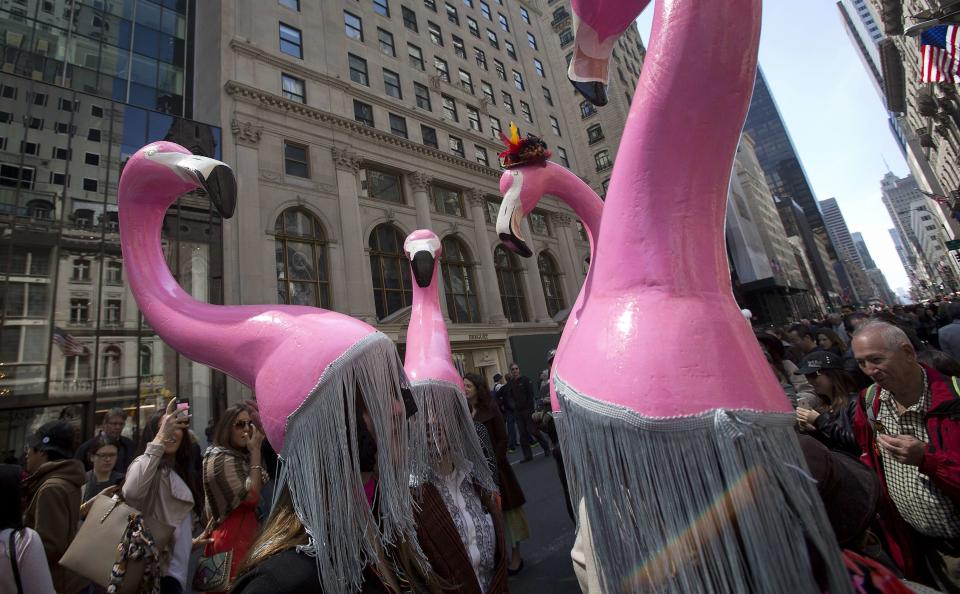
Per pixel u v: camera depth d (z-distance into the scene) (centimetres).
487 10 2502
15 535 178
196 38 1486
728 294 86
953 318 573
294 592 90
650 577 71
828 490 86
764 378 76
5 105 1006
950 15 935
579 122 3012
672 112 82
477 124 2086
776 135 12125
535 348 1855
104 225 1062
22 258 963
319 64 1527
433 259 264
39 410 922
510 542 357
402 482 105
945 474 151
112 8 1341
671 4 84
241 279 1148
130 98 1315
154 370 1040
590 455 81
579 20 97
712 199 86
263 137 1296
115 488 251
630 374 76
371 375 103
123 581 217
